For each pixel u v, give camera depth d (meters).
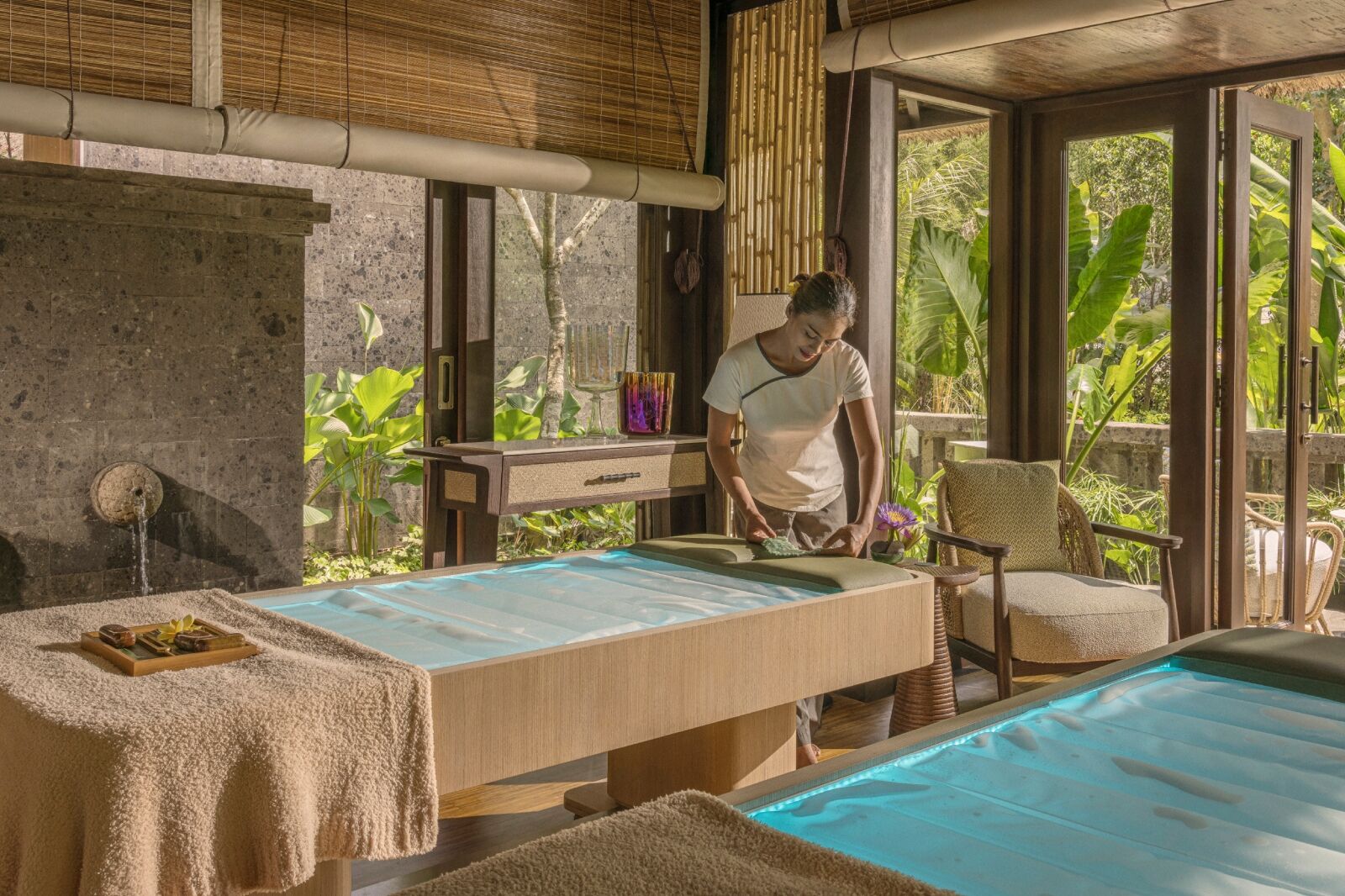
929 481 4.47
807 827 1.33
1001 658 3.46
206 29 3.31
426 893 1.06
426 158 3.68
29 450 2.95
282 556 3.44
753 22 4.41
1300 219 4.39
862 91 4.00
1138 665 2.02
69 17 3.09
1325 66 3.92
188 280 3.20
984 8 3.62
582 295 4.29
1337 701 1.87
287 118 3.40
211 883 1.55
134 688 1.64
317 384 3.74
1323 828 1.33
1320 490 5.35
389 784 1.76
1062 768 1.53
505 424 4.11
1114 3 3.39
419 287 3.97
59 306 2.98
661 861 1.13
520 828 2.91
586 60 4.18
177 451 3.21
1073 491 4.68
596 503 3.80
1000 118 4.59
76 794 1.47
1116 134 4.42
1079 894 1.15
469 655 2.00
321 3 3.53
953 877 1.19
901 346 4.30
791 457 3.32
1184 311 4.29
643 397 4.00
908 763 1.55
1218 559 4.33
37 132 3.00
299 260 3.42
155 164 3.56
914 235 4.31
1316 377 4.43
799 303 3.08
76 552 3.04
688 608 2.39
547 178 4.00
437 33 3.79
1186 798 1.43
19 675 1.69
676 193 4.34
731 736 2.67
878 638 2.60
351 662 1.82
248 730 1.58
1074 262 4.59
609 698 2.09
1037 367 4.70
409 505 4.04
